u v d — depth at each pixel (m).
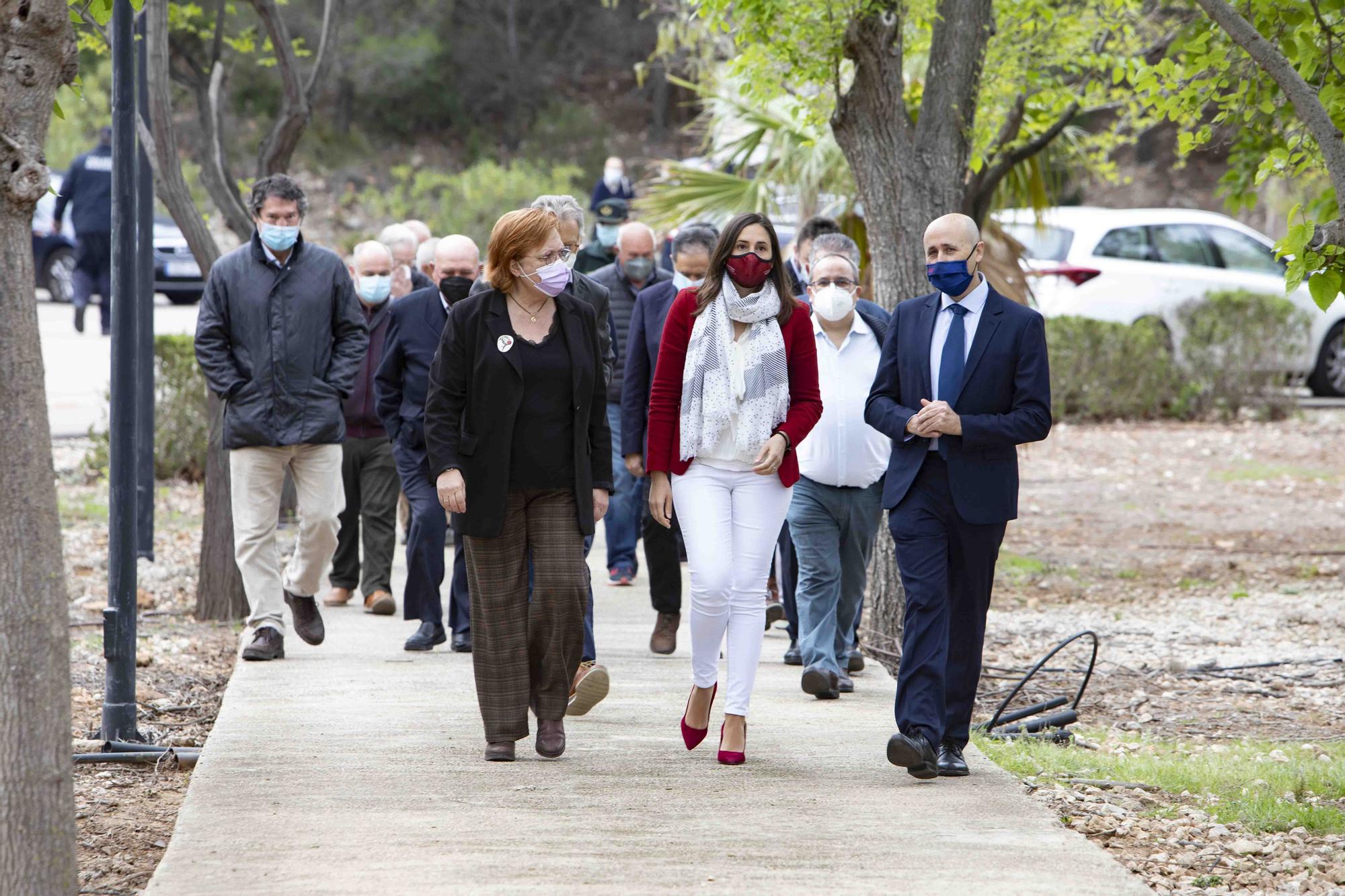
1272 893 10.69
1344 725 17.16
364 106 103.44
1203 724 17.23
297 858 10.40
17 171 8.55
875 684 16.41
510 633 12.93
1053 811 12.59
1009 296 27.47
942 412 12.05
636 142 106.94
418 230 27.05
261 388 16.34
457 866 10.26
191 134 91.62
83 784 13.48
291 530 27.98
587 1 109.25
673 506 13.33
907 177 18.70
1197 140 16.64
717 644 13.05
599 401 12.99
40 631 8.80
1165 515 32.34
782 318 12.96
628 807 11.68
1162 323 45.22
